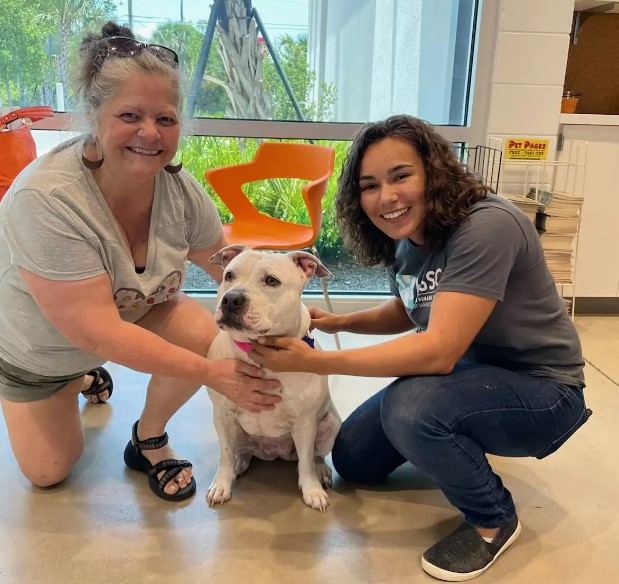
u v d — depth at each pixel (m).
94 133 1.43
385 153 1.52
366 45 3.16
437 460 1.48
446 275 1.51
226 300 1.44
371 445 1.78
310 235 2.64
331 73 3.17
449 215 1.51
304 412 1.68
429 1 3.13
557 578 1.47
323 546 1.58
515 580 1.46
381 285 3.53
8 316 1.58
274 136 3.10
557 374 1.59
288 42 3.12
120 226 1.55
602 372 2.64
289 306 1.52
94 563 1.50
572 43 3.30
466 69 3.15
